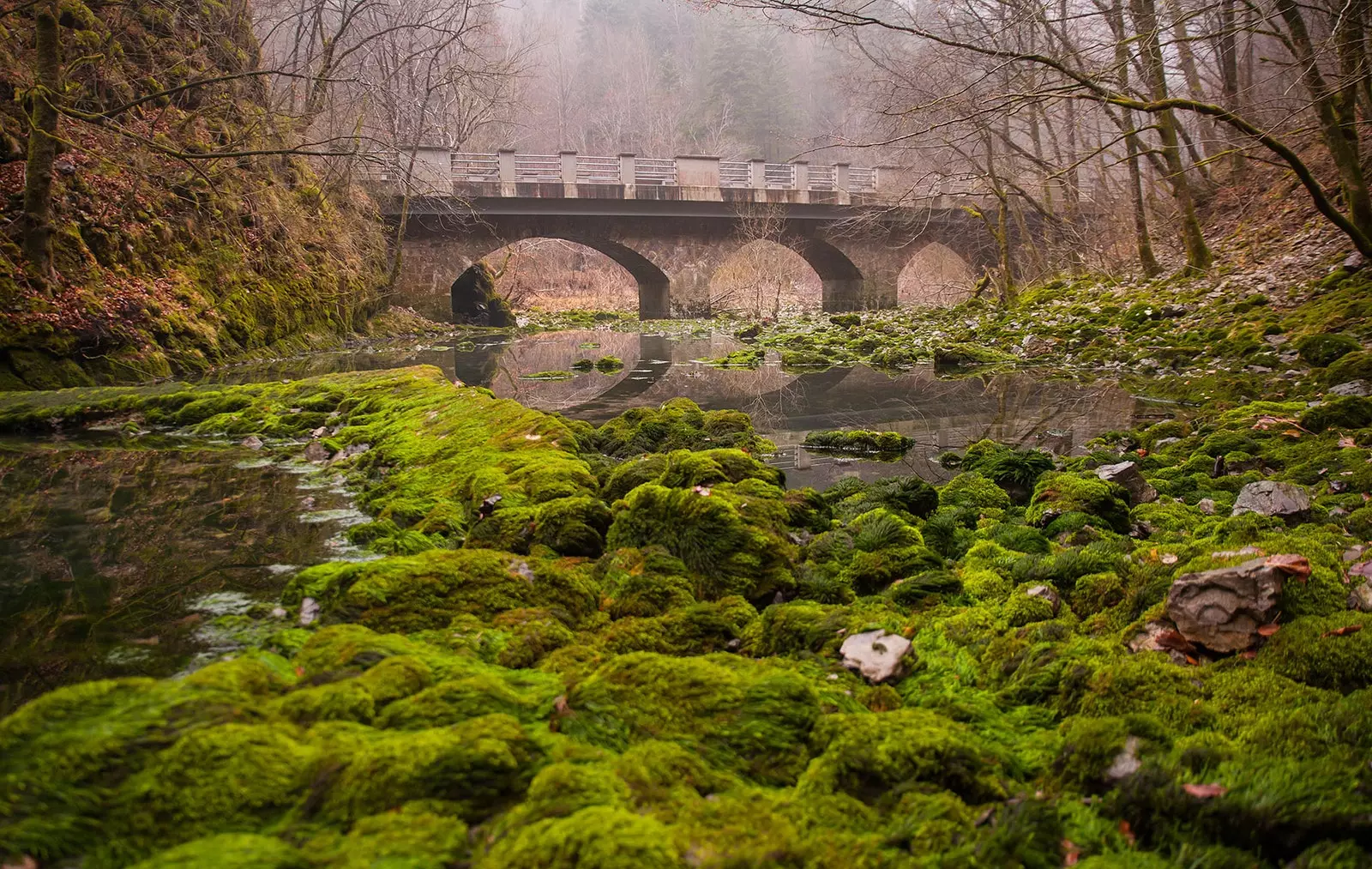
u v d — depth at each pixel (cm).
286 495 539
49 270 1202
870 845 168
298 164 2150
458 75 2861
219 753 171
